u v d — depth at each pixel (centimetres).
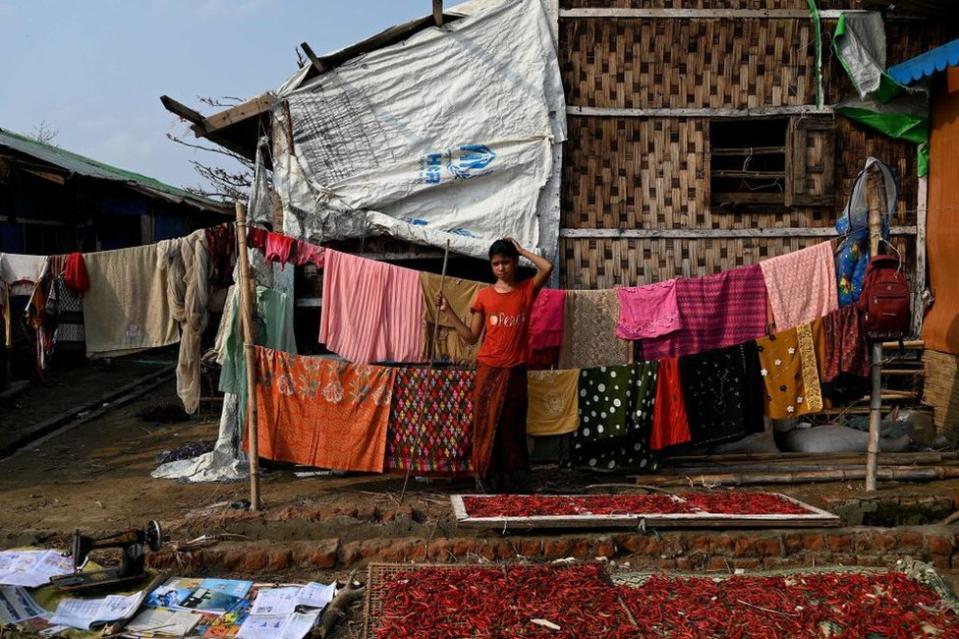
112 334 606
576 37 744
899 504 583
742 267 638
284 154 723
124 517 559
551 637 403
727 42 748
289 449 602
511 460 590
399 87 724
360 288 607
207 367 935
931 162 752
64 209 1330
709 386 634
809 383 621
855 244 619
